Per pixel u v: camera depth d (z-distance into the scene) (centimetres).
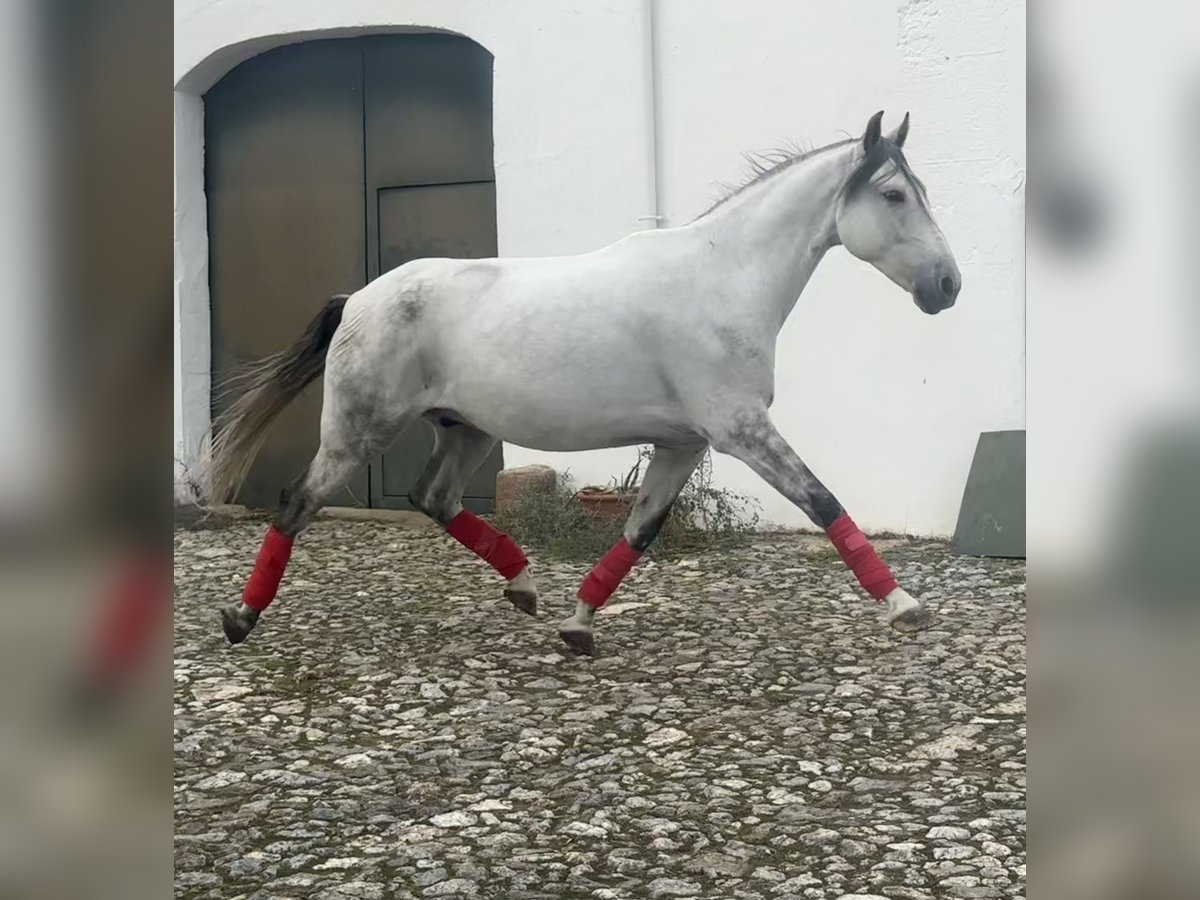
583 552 570
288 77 725
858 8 579
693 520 592
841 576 515
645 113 625
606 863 238
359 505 721
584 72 636
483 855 242
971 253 564
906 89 572
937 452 577
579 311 365
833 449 598
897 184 362
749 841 248
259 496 746
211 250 750
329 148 719
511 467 662
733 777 286
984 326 563
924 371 577
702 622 443
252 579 408
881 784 280
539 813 265
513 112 654
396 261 711
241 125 738
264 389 403
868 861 236
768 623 440
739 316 364
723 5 607
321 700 356
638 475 629
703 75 616
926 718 330
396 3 673
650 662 392
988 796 271
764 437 365
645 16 621
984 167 559
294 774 293
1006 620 435
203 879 232
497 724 330
